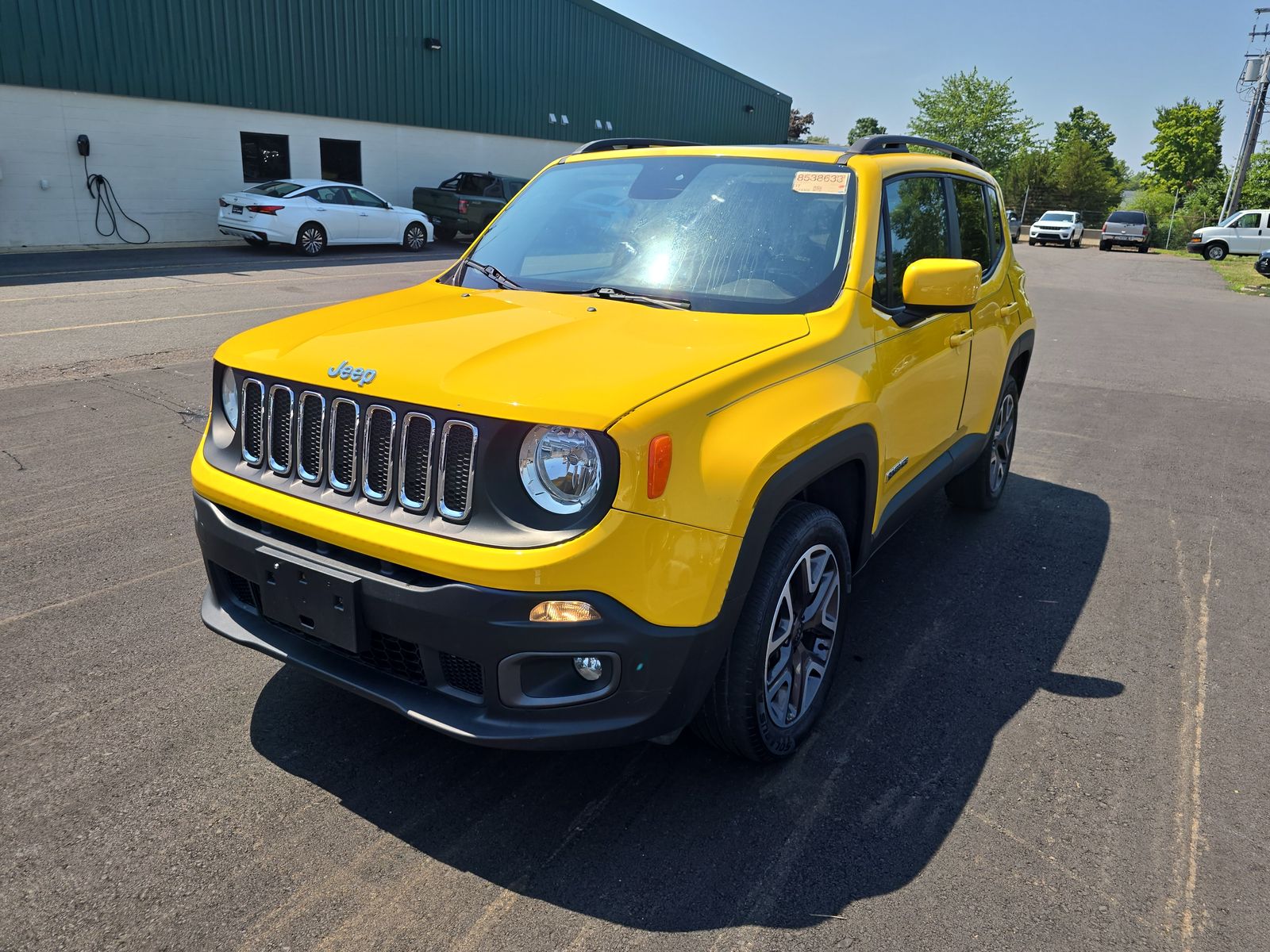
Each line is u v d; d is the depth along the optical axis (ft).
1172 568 14.89
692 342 8.50
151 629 11.66
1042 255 104.27
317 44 69.15
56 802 8.43
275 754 9.29
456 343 8.24
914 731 10.12
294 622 8.27
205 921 7.13
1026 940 7.20
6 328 29.84
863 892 7.67
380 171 76.59
